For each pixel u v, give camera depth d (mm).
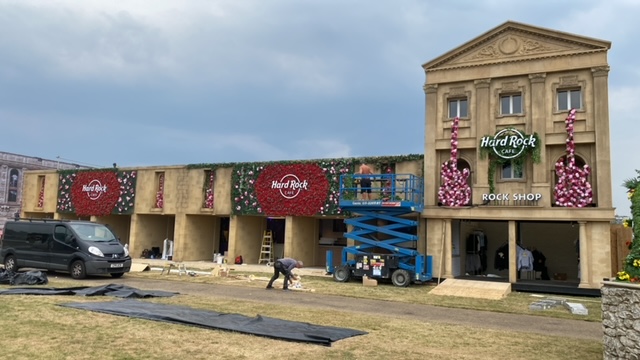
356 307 13336
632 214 8234
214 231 30938
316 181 25281
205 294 14734
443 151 22172
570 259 24344
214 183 28266
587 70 19719
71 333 8305
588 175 19375
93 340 7855
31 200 35719
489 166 20859
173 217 32938
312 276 22578
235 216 27359
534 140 20062
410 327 10297
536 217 19578
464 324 11172
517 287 19203
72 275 18266
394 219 20922
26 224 19969
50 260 18828
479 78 21406
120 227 34094
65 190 34031
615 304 7129
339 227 28156
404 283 19328
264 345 7930
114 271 18531
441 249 21078
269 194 26438
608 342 7164
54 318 9555
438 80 22234
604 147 18969
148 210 30188
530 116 20406
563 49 20078
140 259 29703
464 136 21547
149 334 8398
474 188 20922
